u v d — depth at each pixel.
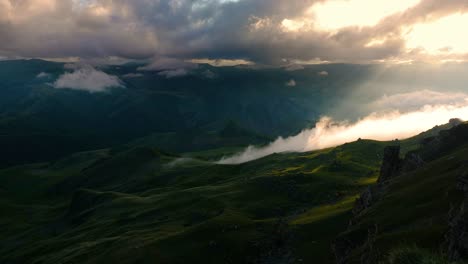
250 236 152.88
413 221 77.44
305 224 152.25
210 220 173.00
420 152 144.62
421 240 63.75
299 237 142.75
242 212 192.50
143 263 141.38
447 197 79.19
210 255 142.88
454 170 96.94
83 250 183.88
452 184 84.81
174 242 155.25
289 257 130.38
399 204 92.56
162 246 153.12
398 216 83.62
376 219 89.62
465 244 51.44
